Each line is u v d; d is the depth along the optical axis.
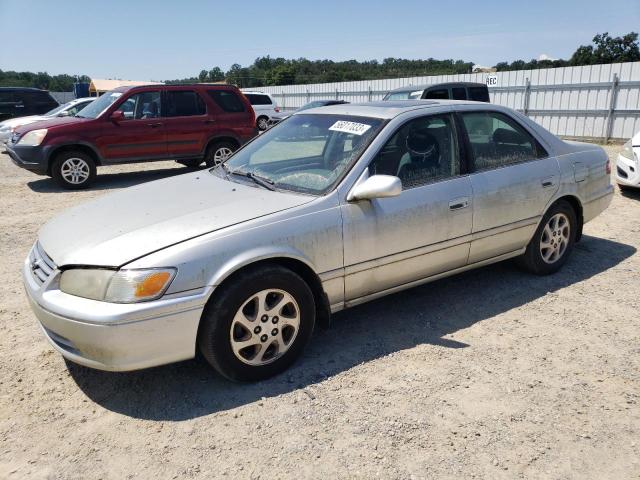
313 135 3.97
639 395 3.00
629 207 7.38
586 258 5.28
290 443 2.64
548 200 4.48
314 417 2.83
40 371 3.36
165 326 2.78
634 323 3.88
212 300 2.93
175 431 2.75
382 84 25.12
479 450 2.57
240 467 2.49
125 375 3.29
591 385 3.10
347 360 3.42
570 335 3.71
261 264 3.09
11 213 7.86
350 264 3.41
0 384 3.21
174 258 2.80
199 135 10.80
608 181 5.13
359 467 2.47
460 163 3.97
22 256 5.72
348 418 2.82
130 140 10.15
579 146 4.91
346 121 3.91
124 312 2.69
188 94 10.72
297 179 3.60
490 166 4.13
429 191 3.72
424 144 3.82
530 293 4.43
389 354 3.48
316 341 3.69
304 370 3.30
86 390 3.15
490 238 4.15
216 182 3.84
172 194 3.62
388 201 3.53
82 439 2.71
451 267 4.04
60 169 9.70
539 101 18.98
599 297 4.34
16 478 2.44
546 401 2.95
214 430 2.75
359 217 3.39
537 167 4.41
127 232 3.02
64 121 9.91
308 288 3.25
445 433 2.69
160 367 3.38
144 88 10.33
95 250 2.89
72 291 2.86
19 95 19.83
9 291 4.70
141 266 2.76
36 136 9.52
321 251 3.26
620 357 3.41
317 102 18.69
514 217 4.26
